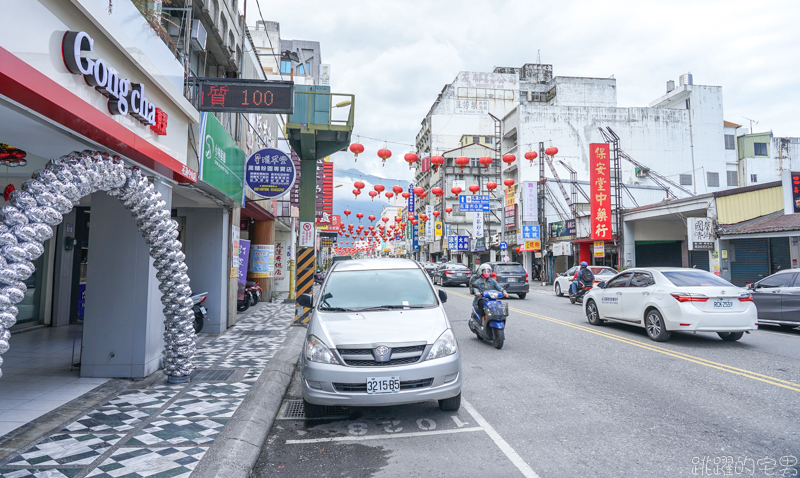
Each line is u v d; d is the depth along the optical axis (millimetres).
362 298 5371
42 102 3543
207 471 3299
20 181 7410
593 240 24156
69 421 4371
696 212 20188
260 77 13367
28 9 3445
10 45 3244
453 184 48562
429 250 60406
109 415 4543
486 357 7547
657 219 23031
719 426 4207
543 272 30266
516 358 7387
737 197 18078
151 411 4672
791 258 15656
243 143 11430
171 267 5453
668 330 8320
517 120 39719
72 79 4012
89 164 3908
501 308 8227
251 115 12352
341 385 4176
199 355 7531
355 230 42594
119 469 3344
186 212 10031
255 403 4867
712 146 40594
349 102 11125
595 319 10789
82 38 4090
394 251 80812
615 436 4031
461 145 50312
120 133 4691
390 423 4527
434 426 4414
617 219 24172
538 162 38688
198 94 7117
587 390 5480
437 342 4414
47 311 10023
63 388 5473
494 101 51906
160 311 6535
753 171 40375
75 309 10500
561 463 3521
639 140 39750
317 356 4316
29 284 9695
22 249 3096
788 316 9570
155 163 5680
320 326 4699
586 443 3898
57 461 3480
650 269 9234
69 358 7059
